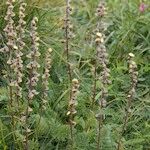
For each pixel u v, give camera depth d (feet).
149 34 19.69
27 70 16.47
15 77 13.44
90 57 18.75
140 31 20.20
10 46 13.23
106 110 15.80
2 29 17.06
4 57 16.38
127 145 14.76
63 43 18.28
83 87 16.89
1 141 13.93
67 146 14.21
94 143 14.32
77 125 15.20
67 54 16.31
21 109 14.60
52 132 14.60
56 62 17.70
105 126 14.64
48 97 16.21
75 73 17.04
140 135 15.08
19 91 13.65
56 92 16.58
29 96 12.75
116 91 17.12
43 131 14.56
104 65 13.00
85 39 20.25
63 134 14.52
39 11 18.44
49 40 18.02
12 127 14.16
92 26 20.81
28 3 17.88
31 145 13.91
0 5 17.15
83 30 20.54
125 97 16.67
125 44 19.47
